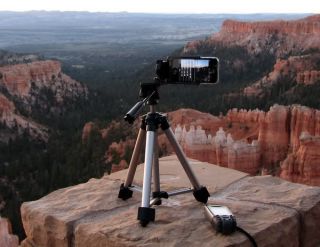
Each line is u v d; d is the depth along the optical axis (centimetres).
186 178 655
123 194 577
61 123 10062
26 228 580
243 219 513
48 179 5578
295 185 620
